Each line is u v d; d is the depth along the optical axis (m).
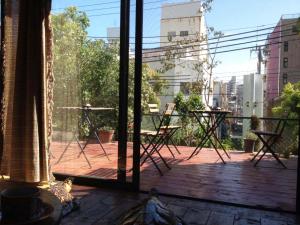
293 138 5.31
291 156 5.48
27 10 3.28
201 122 5.95
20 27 3.29
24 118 3.26
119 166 3.44
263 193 3.47
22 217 1.08
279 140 5.30
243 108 6.56
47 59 3.35
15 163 3.26
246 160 5.19
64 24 3.62
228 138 6.28
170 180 3.91
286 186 3.75
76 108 3.66
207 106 6.64
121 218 1.75
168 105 5.11
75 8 3.58
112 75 3.49
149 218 1.58
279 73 6.09
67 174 3.65
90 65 3.58
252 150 5.88
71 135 3.67
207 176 4.15
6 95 3.48
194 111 5.20
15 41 3.44
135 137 3.36
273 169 4.61
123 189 3.43
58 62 3.66
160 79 6.43
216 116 5.51
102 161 3.56
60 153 3.69
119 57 3.39
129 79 3.39
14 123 3.27
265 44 6.26
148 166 4.66
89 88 3.61
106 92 3.53
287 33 5.84
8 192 1.12
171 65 6.73
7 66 3.47
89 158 3.62
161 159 4.93
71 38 3.63
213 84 7.20
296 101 5.20
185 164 4.83
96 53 3.55
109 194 3.28
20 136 3.26
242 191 3.52
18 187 1.17
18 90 3.27
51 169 3.54
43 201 1.29
